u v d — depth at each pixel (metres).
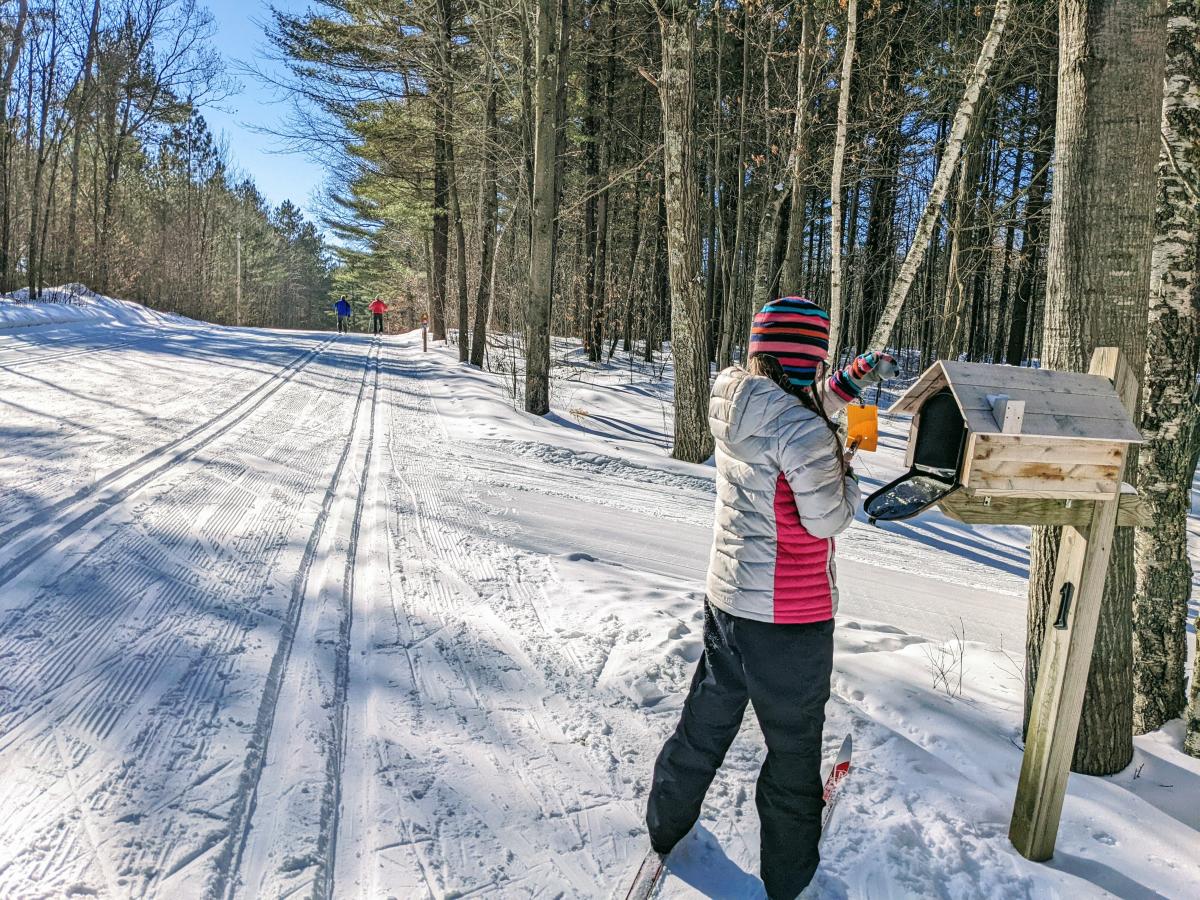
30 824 2.23
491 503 6.81
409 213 26.22
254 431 8.77
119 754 2.61
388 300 48.72
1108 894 2.33
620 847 2.43
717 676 2.28
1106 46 2.76
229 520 5.43
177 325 26.73
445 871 2.23
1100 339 2.85
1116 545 2.91
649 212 21.70
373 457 8.11
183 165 44.53
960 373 2.18
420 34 15.79
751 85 15.93
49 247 30.56
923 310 23.55
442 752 2.83
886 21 12.87
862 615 5.22
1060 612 2.36
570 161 21.19
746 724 3.23
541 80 11.97
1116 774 3.03
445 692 3.28
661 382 18.41
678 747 2.32
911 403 2.37
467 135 17.84
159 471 6.53
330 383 13.78
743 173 15.95
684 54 9.32
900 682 3.62
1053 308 2.99
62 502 5.33
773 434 2.09
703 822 2.59
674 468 9.48
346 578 4.55
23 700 2.89
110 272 31.55
